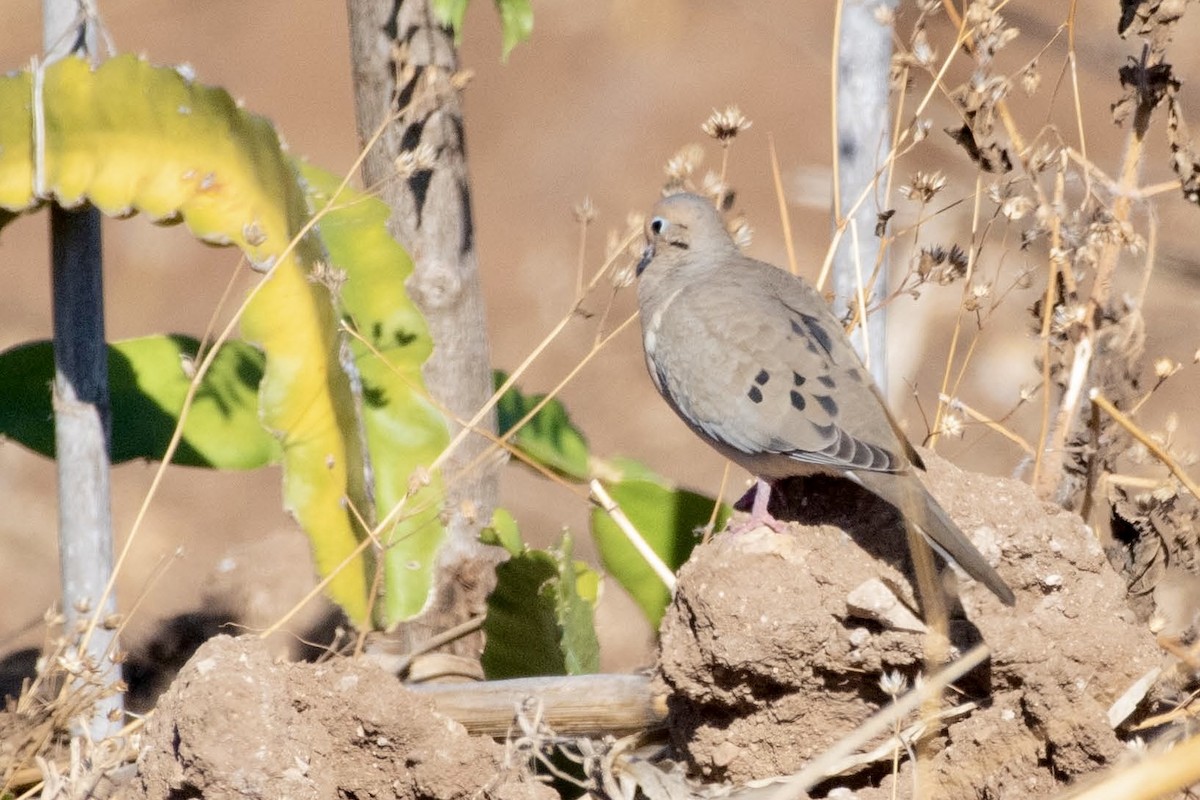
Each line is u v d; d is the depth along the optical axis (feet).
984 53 32.89
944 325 68.54
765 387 30.53
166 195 32.35
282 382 33.55
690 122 89.30
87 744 29.73
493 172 87.86
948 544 26.27
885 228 32.78
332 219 37.35
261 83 93.97
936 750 27.68
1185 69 71.51
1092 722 26.20
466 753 27.94
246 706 26.55
